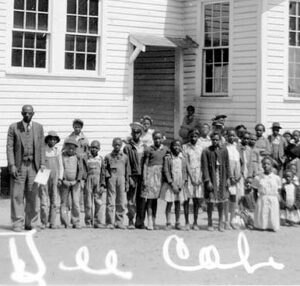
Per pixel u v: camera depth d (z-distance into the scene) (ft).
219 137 38.17
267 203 38.55
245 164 41.29
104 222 39.27
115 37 53.72
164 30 57.31
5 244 31.01
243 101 52.65
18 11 48.37
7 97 47.83
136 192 37.50
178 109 58.65
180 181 36.99
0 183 50.62
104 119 53.06
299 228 40.04
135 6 55.06
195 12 57.36
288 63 52.65
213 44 56.13
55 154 36.86
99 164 38.37
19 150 34.63
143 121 44.50
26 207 35.22
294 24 53.11
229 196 38.86
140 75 62.28
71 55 51.24
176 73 58.80
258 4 51.24
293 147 44.32
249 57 52.11
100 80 52.75
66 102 50.88
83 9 51.83
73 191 36.52
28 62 49.06
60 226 36.70
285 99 52.21
